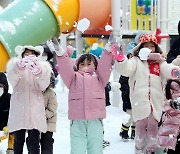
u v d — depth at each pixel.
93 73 6.41
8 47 9.16
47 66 6.35
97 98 6.26
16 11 9.77
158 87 6.61
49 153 6.51
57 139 8.71
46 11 10.19
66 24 10.80
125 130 8.58
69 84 6.35
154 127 6.60
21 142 6.47
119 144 8.38
